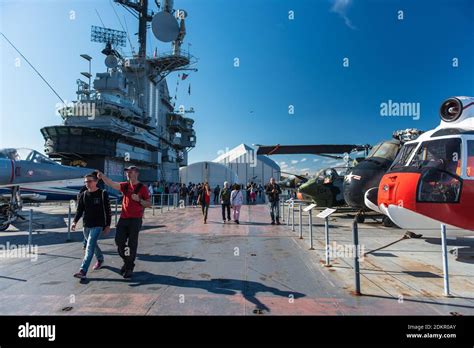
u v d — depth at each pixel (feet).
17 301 13.34
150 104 122.72
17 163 39.52
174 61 124.77
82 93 97.86
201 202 42.37
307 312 12.15
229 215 44.39
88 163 91.25
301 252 23.02
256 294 14.11
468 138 19.94
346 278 16.55
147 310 12.38
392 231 33.27
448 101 22.74
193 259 20.89
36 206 80.07
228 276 16.94
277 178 148.46
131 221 17.08
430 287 15.02
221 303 13.07
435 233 20.66
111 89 100.37
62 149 86.94
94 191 17.43
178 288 14.97
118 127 95.30
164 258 21.20
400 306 12.73
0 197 40.93
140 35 124.26
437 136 21.27
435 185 19.63
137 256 21.79
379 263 19.65
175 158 155.53
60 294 14.19
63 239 28.60
